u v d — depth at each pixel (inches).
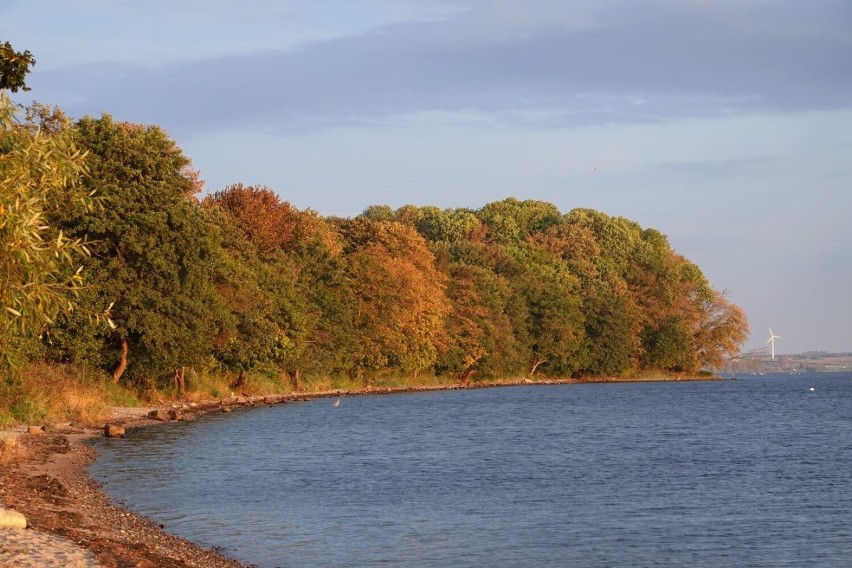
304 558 938.1
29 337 1820.9
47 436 1754.4
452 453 1950.1
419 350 4891.7
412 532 1086.4
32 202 730.2
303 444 2039.9
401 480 1513.3
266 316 3430.1
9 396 1902.1
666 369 7042.3
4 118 792.9
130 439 1918.1
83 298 2299.5
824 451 2103.8
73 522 938.1
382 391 4547.2
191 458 1673.2
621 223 7313.0
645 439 2397.9
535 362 6053.2
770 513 1252.5
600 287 6284.5
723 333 6781.5
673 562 971.3
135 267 2479.1
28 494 1079.0
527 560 964.0
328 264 4192.9
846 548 1041.5
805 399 4734.3
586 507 1282.0
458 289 5310.0
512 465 1759.4
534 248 6501.0
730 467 1779.0
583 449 2100.1
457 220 6983.3
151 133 2613.2
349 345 4254.4
